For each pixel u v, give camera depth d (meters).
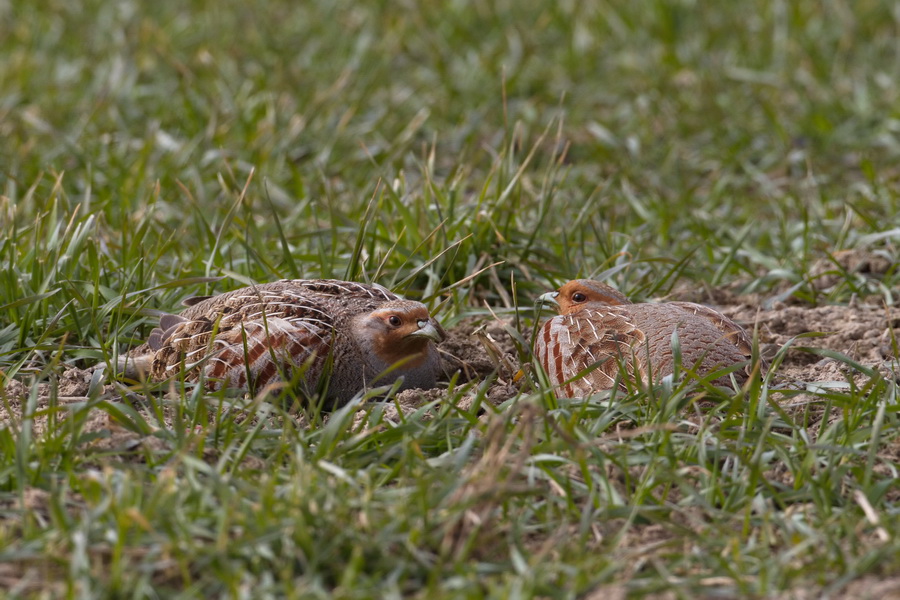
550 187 16.17
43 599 7.31
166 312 13.09
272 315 11.31
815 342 13.12
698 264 15.98
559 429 8.85
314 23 28.95
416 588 7.88
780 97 24.25
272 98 21.86
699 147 22.41
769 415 10.20
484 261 14.91
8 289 12.80
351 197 18.41
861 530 8.45
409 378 11.53
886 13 28.38
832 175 20.69
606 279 14.53
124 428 9.85
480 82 24.92
